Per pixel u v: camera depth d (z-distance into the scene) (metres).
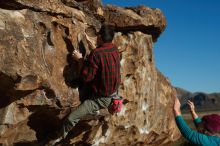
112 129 10.93
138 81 12.16
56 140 8.33
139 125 12.47
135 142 12.57
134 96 11.95
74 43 8.55
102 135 10.57
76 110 7.45
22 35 7.18
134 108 12.08
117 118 11.13
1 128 7.39
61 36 8.40
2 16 7.05
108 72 7.18
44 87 7.43
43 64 7.48
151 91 13.12
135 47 11.90
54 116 8.20
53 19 8.20
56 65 7.95
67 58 8.29
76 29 8.73
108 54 7.19
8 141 7.85
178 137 15.76
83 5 9.53
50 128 8.59
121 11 11.38
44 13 8.01
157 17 12.69
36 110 7.83
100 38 7.40
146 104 12.80
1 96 7.29
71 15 8.66
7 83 6.94
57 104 7.87
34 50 7.34
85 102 7.46
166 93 14.55
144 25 11.99
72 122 7.57
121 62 11.34
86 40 9.01
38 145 8.41
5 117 7.32
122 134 11.70
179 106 5.33
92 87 7.36
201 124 5.06
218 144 4.88
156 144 14.30
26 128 8.10
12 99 7.27
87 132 9.55
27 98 7.40
